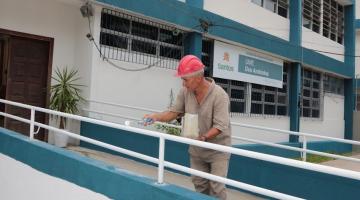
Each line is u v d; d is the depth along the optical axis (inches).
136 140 258.4
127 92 303.4
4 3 262.2
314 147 516.1
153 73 323.0
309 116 554.3
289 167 197.2
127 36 305.4
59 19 288.5
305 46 532.4
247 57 416.8
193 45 347.3
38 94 282.8
